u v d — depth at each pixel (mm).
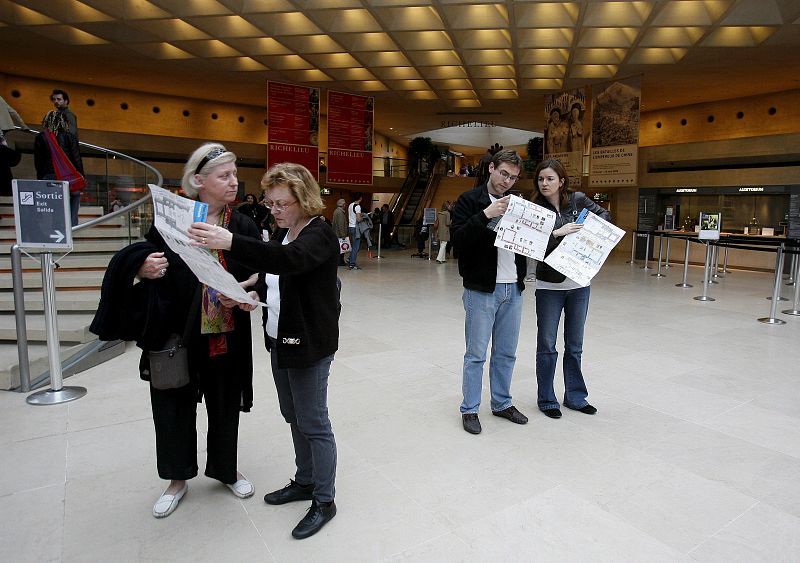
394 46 12852
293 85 15672
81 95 17281
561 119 16469
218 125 19812
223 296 2291
